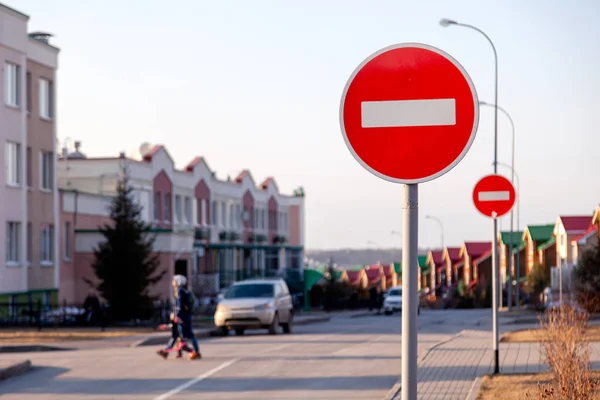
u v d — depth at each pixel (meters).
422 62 5.32
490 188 15.19
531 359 18.41
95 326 36.19
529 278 71.69
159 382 16.36
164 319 38.44
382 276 136.88
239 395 14.40
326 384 15.60
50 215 44.47
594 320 32.12
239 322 31.11
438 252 121.44
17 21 40.91
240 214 74.75
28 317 37.78
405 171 5.30
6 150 40.22
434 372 16.33
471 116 5.27
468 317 48.47
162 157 59.09
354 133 5.36
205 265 65.12
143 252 39.25
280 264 81.94
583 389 9.55
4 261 39.62
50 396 14.67
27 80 42.84
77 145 57.75
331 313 64.75
